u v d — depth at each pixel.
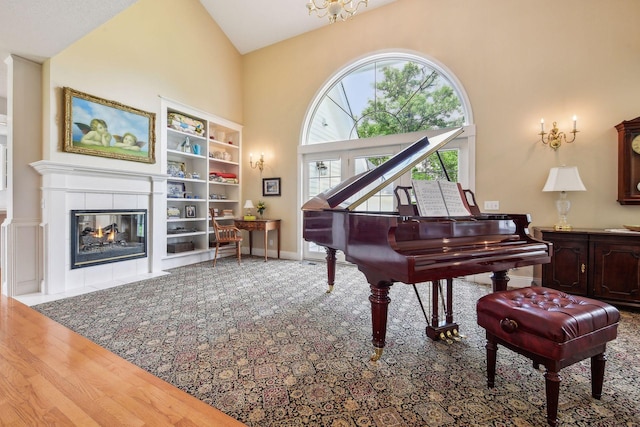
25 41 2.75
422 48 4.13
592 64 3.20
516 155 3.56
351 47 4.67
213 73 5.18
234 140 5.75
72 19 2.40
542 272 3.05
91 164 3.47
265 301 2.94
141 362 1.76
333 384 1.57
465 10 3.85
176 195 4.87
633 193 2.97
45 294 3.09
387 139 4.44
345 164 4.86
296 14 4.77
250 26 5.18
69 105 3.24
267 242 5.45
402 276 1.49
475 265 1.64
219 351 1.92
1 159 4.83
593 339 1.31
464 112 3.92
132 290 3.28
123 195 3.79
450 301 2.17
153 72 4.20
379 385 1.56
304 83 5.11
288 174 5.27
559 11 3.35
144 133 4.01
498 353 1.90
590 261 2.84
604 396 1.46
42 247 3.16
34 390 1.47
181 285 3.50
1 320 2.39
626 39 3.07
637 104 3.03
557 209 3.27
